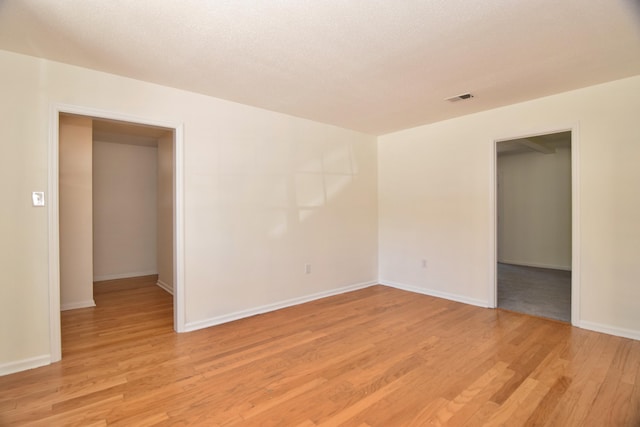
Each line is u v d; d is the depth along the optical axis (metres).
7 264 2.42
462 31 2.17
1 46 2.34
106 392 2.16
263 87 3.16
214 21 2.03
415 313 3.77
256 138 3.78
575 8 1.92
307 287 4.30
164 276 5.03
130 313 3.80
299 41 2.29
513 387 2.20
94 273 5.56
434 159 4.48
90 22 2.04
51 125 2.56
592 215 3.17
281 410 1.97
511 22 2.06
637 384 2.22
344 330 3.27
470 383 2.26
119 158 5.79
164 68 2.73
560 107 3.35
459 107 3.78
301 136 4.22
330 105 3.70
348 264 4.82
